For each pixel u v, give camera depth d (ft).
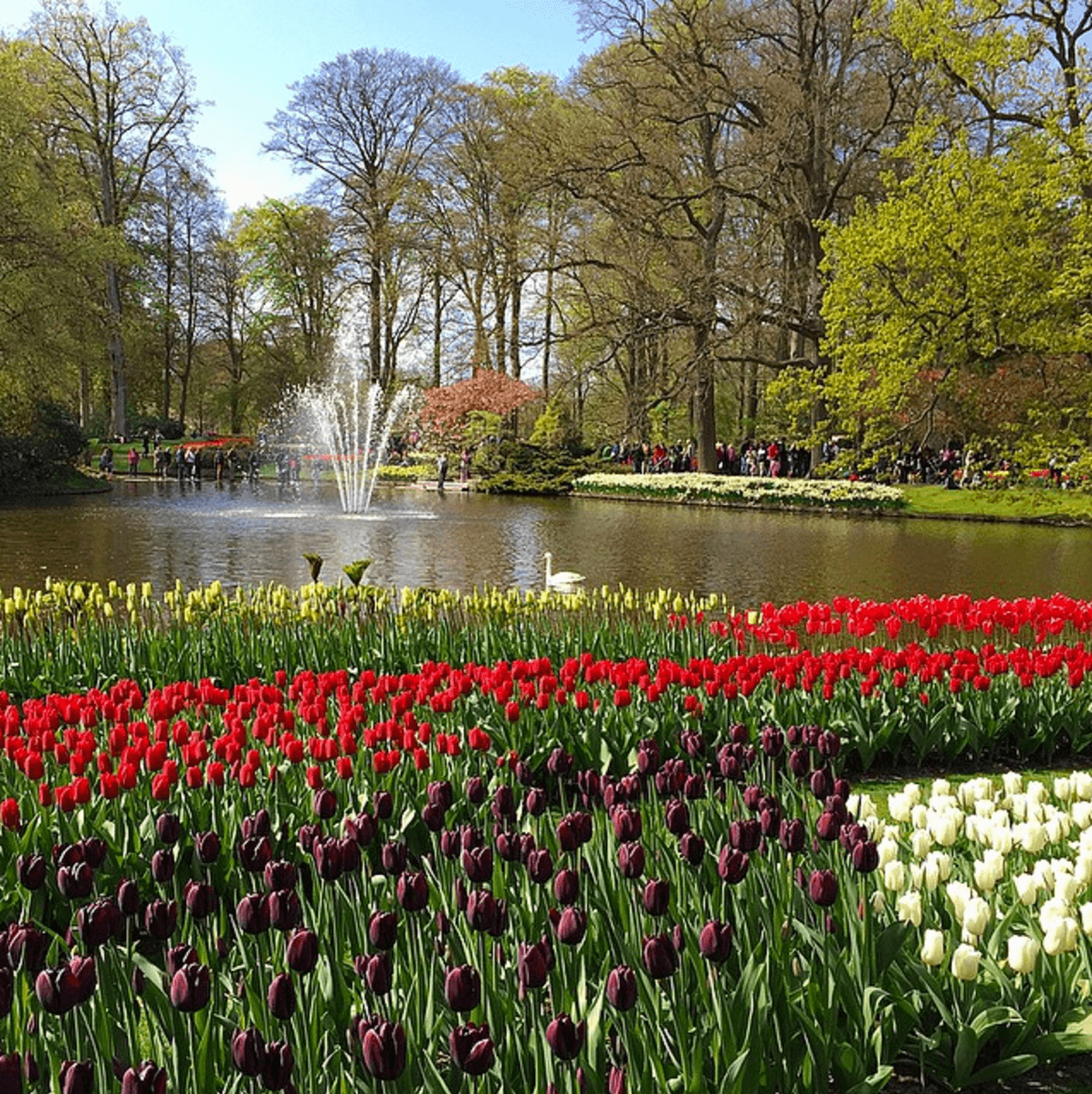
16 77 116.47
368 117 162.40
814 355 135.85
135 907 10.44
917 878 12.45
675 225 134.31
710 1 122.01
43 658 25.85
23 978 9.68
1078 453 79.66
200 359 217.77
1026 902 12.26
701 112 119.03
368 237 163.22
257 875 13.66
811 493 114.93
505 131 145.07
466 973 8.06
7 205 107.34
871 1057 10.57
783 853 12.54
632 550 71.97
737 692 23.15
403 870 11.22
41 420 120.06
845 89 120.67
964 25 88.28
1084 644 29.09
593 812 14.80
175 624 28.73
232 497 120.06
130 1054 9.49
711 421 138.62
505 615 31.63
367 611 31.32
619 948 10.97
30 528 78.95
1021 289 78.38
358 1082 8.62
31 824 14.62
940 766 24.80
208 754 16.92
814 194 122.31
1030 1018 11.16
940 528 92.27
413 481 161.68
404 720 17.84
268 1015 9.64
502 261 151.12
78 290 116.78
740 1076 9.31
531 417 187.93
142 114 162.30
